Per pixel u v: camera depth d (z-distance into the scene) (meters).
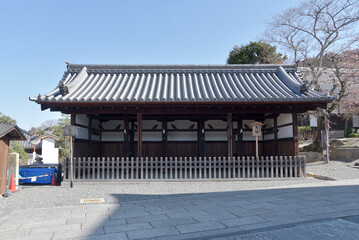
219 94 11.14
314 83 17.89
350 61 17.30
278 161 11.05
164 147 14.21
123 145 14.83
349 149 16.59
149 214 6.08
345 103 18.16
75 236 4.71
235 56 27.53
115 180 10.43
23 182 10.75
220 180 10.59
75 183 10.35
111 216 6.00
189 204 7.01
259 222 5.14
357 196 7.30
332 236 4.27
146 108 11.17
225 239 4.35
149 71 13.86
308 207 6.16
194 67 14.18
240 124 14.75
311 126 26.25
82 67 13.94
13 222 5.72
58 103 10.28
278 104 10.92
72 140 10.87
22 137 9.87
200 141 14.62
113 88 11.84
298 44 19.91
